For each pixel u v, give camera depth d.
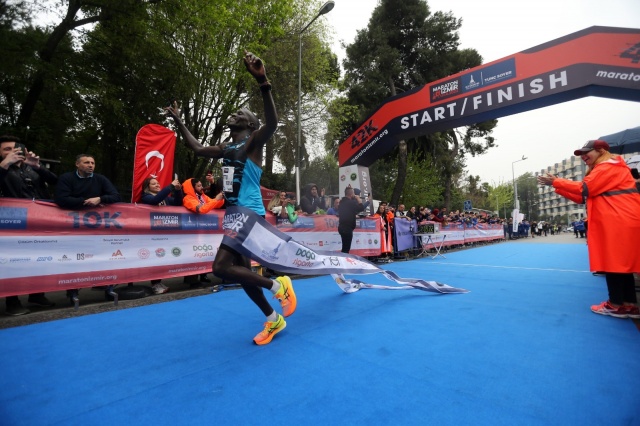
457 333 2.82
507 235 22.95
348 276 5.52
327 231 7.41
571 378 1.98
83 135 13.62
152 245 4.61
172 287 5.15
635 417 1.57
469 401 1.74
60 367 2.24
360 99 21.91
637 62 6.50
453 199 38.44
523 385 1.90
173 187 4.88
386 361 2.27
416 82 22.78
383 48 21.38
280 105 17.34
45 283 3.73
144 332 2.98
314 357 2.36
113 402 1.79
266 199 15.49
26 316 3.40
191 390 1.91
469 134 28.00
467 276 5.95
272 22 13.56
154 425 1.58
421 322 3.16
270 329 2.69
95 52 11.49
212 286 5.17
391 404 1.72
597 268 3.38
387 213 9.73
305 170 25.09
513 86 7.86
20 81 9.55
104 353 2.49
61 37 10.07
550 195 113.44
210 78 12.73
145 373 2.14
